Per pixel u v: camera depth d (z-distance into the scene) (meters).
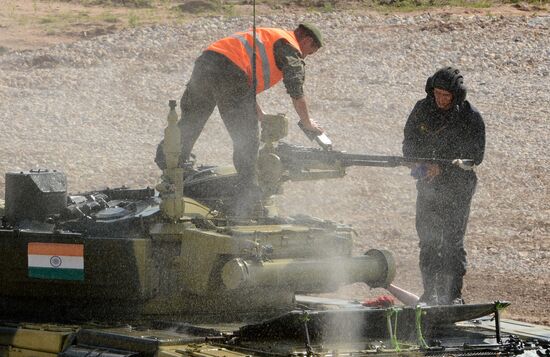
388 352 18.97
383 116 64.94
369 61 76.25
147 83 71.31
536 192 52.50
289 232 21.34
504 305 20.53
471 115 24.94
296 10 96.25
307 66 74.75
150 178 52.97
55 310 21.91
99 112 64.88
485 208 49.72
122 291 21.11
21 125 61.56
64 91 69.25
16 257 21.75
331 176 23.48
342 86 70.62
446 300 25.39
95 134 60.69
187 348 18.73
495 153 58.94
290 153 23.41
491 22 86.50
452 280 25.55
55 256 21.41
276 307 22.48
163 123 63.53
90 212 22.58
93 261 21.14
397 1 97.44
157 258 21.22
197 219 21.69
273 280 20.64
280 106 65.44
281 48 23.86
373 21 87.00
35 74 73.00
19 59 77.06
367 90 70.00
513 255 41.84
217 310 21.81
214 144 58.16
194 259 20.97
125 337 19.33
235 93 23.59
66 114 64.25
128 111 65.38
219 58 23.58
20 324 20.86
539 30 84.62
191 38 82.56
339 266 21.70
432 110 24.92
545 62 77.62
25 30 89.12
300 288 21.55
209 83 23.70
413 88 70.94
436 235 25.47
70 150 57.31
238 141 23.58
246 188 23.27
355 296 34.97
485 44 80.75
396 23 86.25
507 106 68.19
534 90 71.62
